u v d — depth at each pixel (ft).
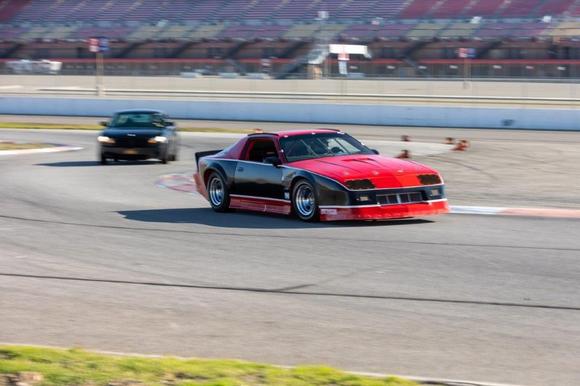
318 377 50.90
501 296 76.79
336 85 532.32
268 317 70.28
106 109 449.06
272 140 129.18
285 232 114.11
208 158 138.82
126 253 100.68
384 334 64.80
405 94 485.15
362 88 520.01
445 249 100.58
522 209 138.62
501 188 170.50
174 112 433.48
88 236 113.19
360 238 108.68
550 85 464.65
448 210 123.34
